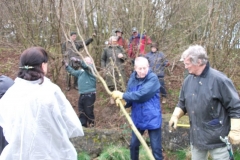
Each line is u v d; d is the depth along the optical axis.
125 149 4.66
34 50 2.27
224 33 6.27
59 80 7.61
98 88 7.61
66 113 2.27
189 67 2.83
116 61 6.78
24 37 6.35
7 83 2.61
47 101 2.15
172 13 7.04
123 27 7.77
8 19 7.39
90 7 8.09
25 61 2.22
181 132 4.75
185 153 4.61
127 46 7.50
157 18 7.08
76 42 6.96
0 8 7.36
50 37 6.32
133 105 3.84
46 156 2.14
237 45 6.55
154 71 6.33
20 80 2.24
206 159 3.09
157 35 7.00
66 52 6.23
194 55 2.76
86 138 4.78
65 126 2.24
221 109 2.81
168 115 5.34
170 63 6.75
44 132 2.14
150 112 3.71
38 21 6.37
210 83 2.78
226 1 6.29
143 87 3.62
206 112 2.81
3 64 7.87
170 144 4.79
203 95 2.80
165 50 6.79
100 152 4.77
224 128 2.83
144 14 6.86
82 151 4.74
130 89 3.85
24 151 2.12
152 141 3.79
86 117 6.02
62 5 5.67
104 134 4.84
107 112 6.75
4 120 2.19
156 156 3.77
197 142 2.93
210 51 6.16
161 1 7.04
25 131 2.12
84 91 5.88
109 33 8.48
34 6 6.40
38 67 2.25
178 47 7.09
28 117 2.13
